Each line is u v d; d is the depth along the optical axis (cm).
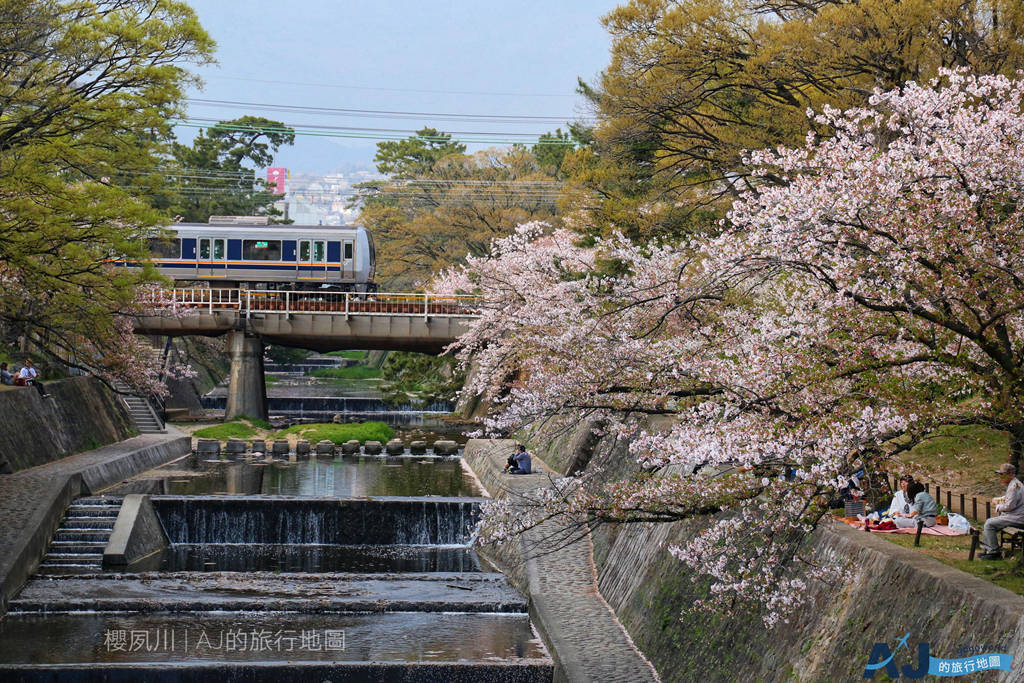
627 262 2770
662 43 2673
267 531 2956
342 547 2942
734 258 1252
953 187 1217
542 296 2358
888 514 1486
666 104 2777
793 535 1439
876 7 2239
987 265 1202
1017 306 1191
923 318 1253
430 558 2817
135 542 2683
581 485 1568
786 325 1359
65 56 2630
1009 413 1190
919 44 2255
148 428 4831
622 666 1670
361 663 1827
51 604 2170
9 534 2402
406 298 5341
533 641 2014
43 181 2634
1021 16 2225
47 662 1838
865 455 1205
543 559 2406
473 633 2078
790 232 1202
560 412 1695
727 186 2848
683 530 1795
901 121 1828
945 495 1672
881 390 1209
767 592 1337
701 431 1279
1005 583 1112
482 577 2456
